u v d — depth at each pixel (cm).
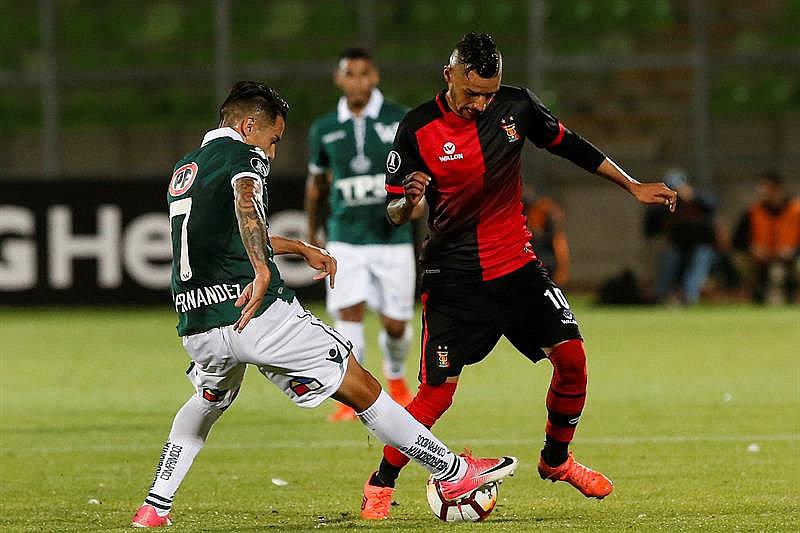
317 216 3312
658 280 7006
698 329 5600
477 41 1920
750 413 3209
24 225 6431
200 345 1800
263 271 1686
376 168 3181
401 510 2089
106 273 6456
